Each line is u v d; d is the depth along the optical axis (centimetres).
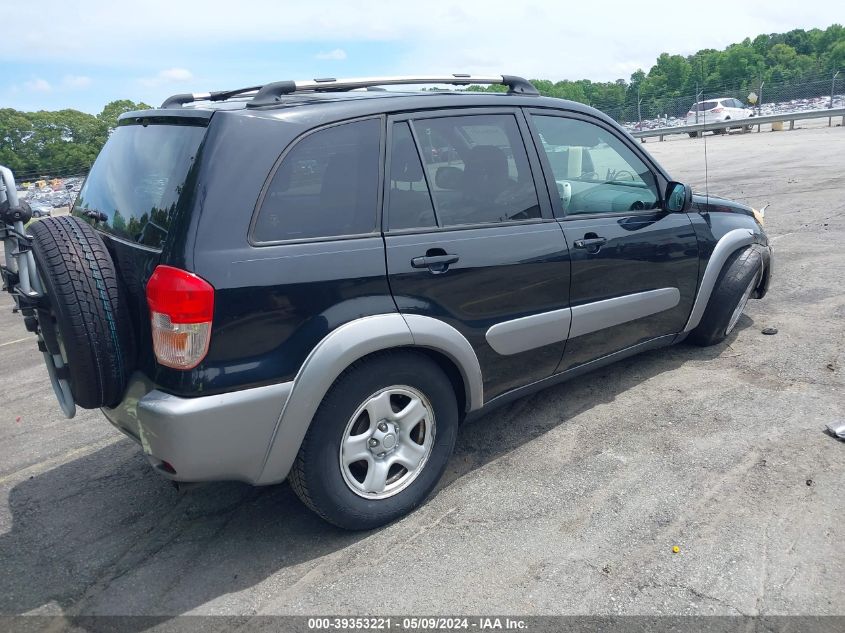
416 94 329
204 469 264
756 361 465
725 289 470
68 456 410
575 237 371
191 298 251
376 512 307
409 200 311
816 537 284
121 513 342
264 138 273
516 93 372
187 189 261
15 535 328
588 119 398
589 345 394
